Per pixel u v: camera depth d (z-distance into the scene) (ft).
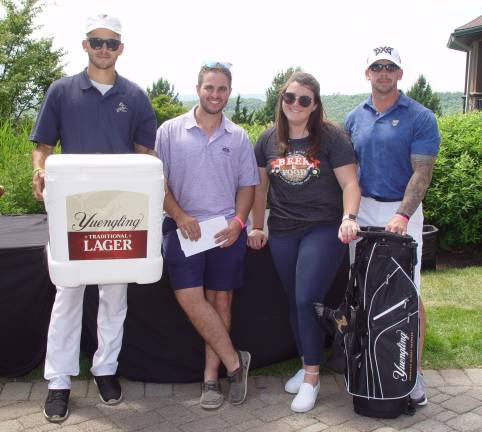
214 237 10.27
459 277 18.24
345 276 12.49
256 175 10.71
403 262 9.91
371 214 10.77
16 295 11.20
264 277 11.84
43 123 9.77
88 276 9.02
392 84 10.31
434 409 10.50
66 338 10.20
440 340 12.98
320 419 10.22
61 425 9.91
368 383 10.00
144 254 9.11
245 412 10.48
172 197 10.41
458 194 19.71
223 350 10.66
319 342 10.71
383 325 9.85
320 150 10.34
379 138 10.48
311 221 10.48
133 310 11.22
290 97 10.09
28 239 11.57
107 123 9.80
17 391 10.96
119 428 9.87
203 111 10.21
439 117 23.70
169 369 11.50
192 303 10.48
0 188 10.66
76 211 8.75
